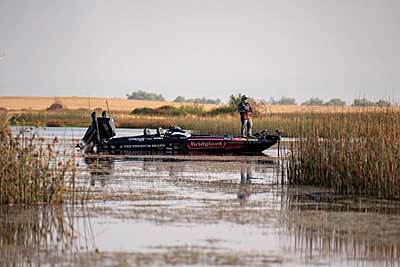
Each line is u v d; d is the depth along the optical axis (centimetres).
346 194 6053
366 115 6619
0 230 4300
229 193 5984
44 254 3722
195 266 3491
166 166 8362
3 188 5197
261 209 5166
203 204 5341
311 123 6950
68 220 4619
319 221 4716
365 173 6072
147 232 4259
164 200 5509
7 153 5306
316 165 6675
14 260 3594
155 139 10319
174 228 4391
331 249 3888
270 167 8444
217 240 4069
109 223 4525
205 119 17250
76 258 3638
